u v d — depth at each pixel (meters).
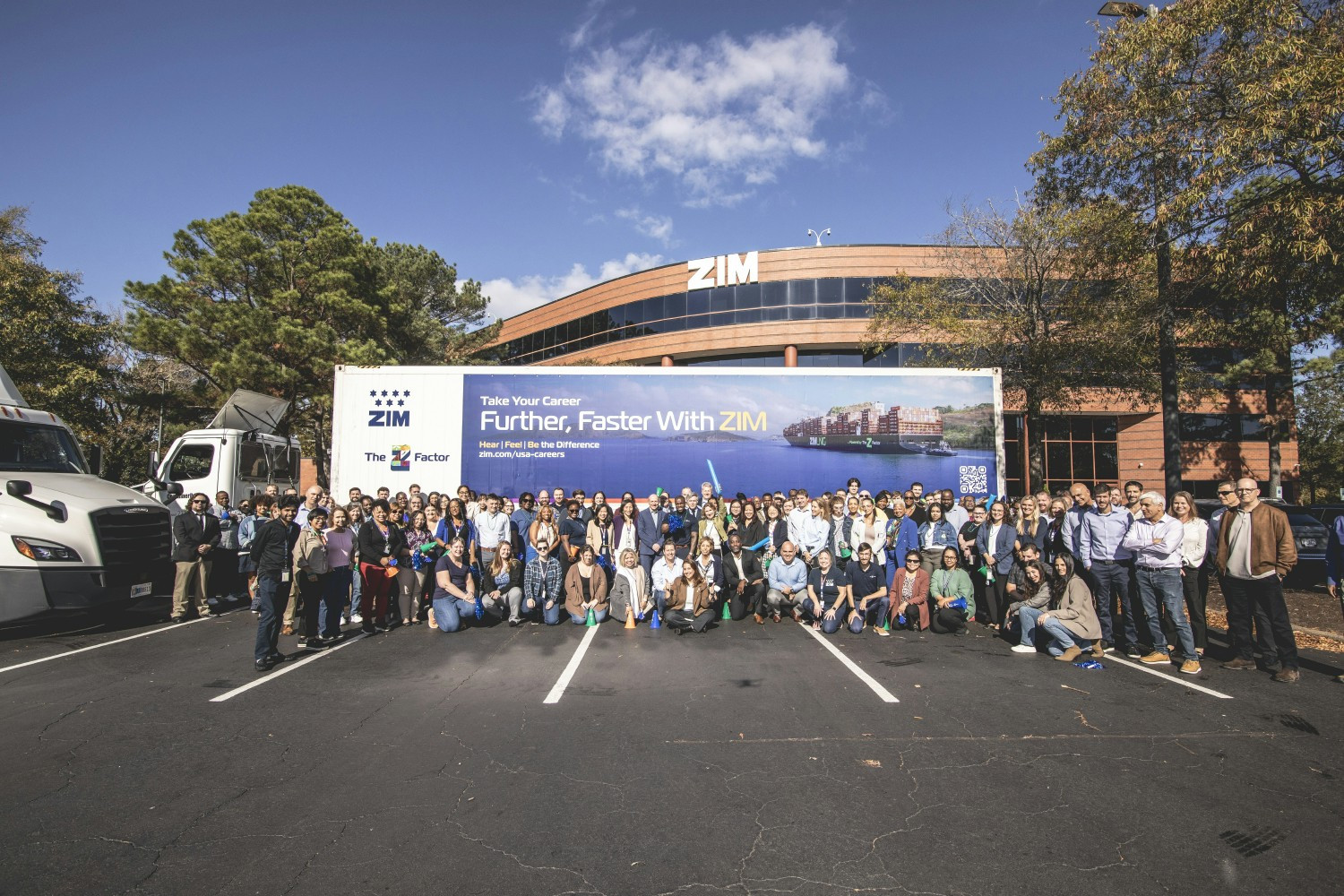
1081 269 14.41
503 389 11.12
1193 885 2.98
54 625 8.91
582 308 37.69
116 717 5.25
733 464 11.01
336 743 4.69
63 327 20.81
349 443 11.06
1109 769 4.23
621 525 10.17
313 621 7.48
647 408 11.07
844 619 8.73
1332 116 8.37
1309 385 29.38
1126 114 10.62
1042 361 15.69
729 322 31.84
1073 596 7.09
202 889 2.95
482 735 4.83
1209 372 26.08
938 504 9.47
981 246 17.33
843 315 30.22
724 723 5.08
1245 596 6.64
